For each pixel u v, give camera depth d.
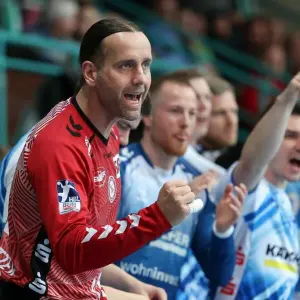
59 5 20.39
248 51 24.73
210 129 15.59
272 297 12.72
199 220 12.30
